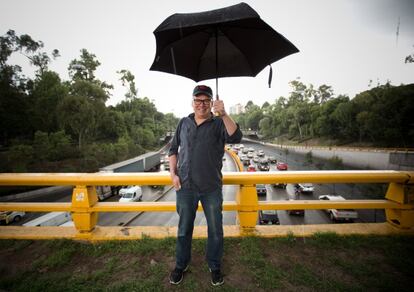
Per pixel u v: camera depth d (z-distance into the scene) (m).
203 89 1.75
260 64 2.06
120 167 27.23
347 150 43.81
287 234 2.53
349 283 1.86
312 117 67.38
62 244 2.45
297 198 24.72
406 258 2.17
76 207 2.53
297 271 2.01
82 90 41.66
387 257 2.20
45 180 2.43
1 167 29.84
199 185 1.80
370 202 2.60
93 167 39.38
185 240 1.86
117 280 1.94
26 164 31.69
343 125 55.03
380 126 42.09
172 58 2.00
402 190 2.57
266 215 15.39
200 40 2.04
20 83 48.09
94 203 2.63
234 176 2.43
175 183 1.85
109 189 25.16
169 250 2.32
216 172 1.85
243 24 1.73
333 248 2.37
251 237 2.50
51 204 2.56
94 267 2.13
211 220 1.84
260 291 1.78
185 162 1.84
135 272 2.04
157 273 2.00
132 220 19.50
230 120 1.72
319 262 2.14
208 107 1.81
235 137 1.76
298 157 56.66
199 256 2.24
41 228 2.76
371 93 50.44
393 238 2.49
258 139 111.00
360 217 18.72
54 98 45.66
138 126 81.94
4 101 40.81
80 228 2.56
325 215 19.30
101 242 2.49
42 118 45.00
